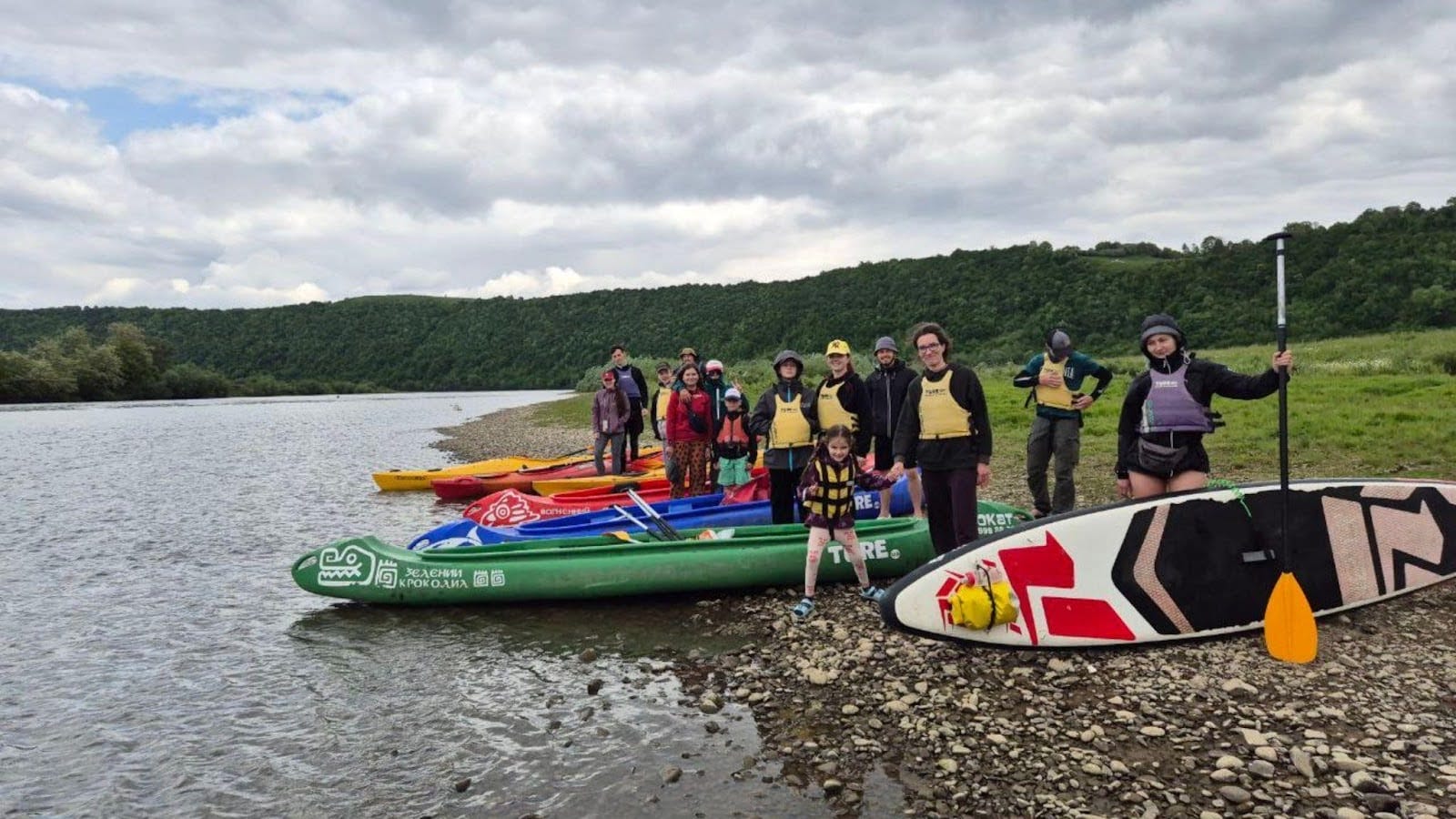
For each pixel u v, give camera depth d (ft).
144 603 25.95
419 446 85.05
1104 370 25.70
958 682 16.98
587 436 86.22
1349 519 19.02
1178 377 17.90
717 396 35.32
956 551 18.19
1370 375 67.36
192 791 14.39
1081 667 17.12
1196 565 18.10
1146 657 17.39
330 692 18.51
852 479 21.59
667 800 13.34
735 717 16.34
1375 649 17.10
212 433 106.93
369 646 21.43
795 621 21.61
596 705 17.25
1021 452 46.88
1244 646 17.57
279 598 26.32
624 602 24.40
